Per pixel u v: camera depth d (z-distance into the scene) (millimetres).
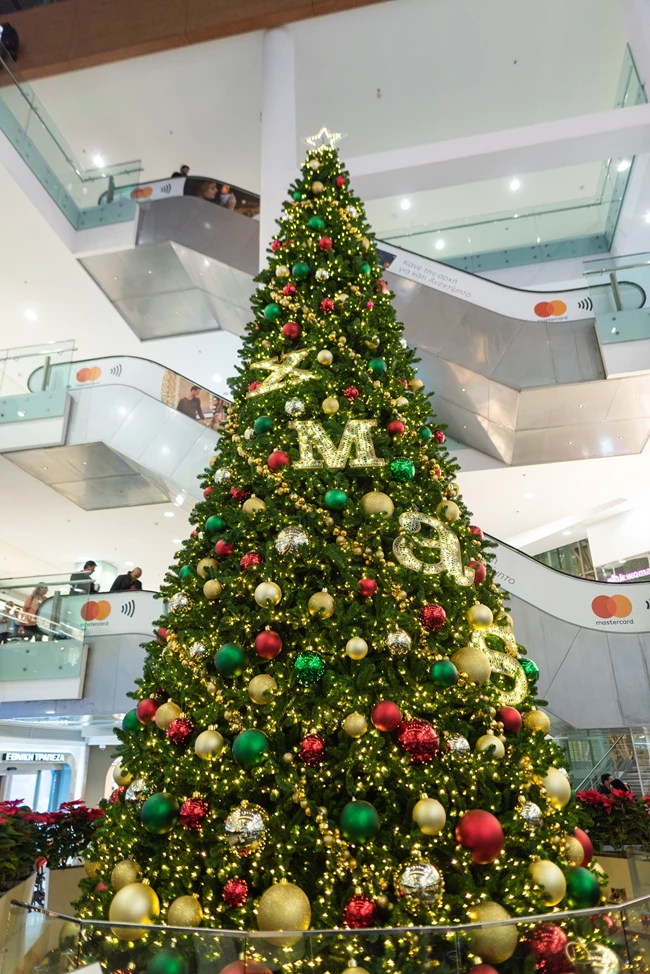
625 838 3418
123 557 12219
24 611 6977
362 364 2574
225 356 11172
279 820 1590
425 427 2576
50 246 8891
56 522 10289
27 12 10500
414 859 1508
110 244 8898
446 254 10250
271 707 1773
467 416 8172
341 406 2426
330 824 1595
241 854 1560
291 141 8570
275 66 9180
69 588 7102
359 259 3041
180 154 11930
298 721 1734
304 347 2676
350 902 1474
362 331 2656
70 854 3783
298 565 1986
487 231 10305
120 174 9516
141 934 1410
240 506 2307
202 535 2379
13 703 7000
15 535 10906
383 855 1525
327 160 3488
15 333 10836
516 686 2033
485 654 1940
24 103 8438
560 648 6531
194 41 9773
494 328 7402
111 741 10641
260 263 7641
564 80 10758
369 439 2301
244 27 9609
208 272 8805
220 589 2053
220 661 1821
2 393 8234
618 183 9398
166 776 1776
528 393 7133
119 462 8125
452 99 11078
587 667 6445
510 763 1770
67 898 3758
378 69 10492
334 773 1668
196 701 1905
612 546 10609
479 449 8742
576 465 8641
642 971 1376
